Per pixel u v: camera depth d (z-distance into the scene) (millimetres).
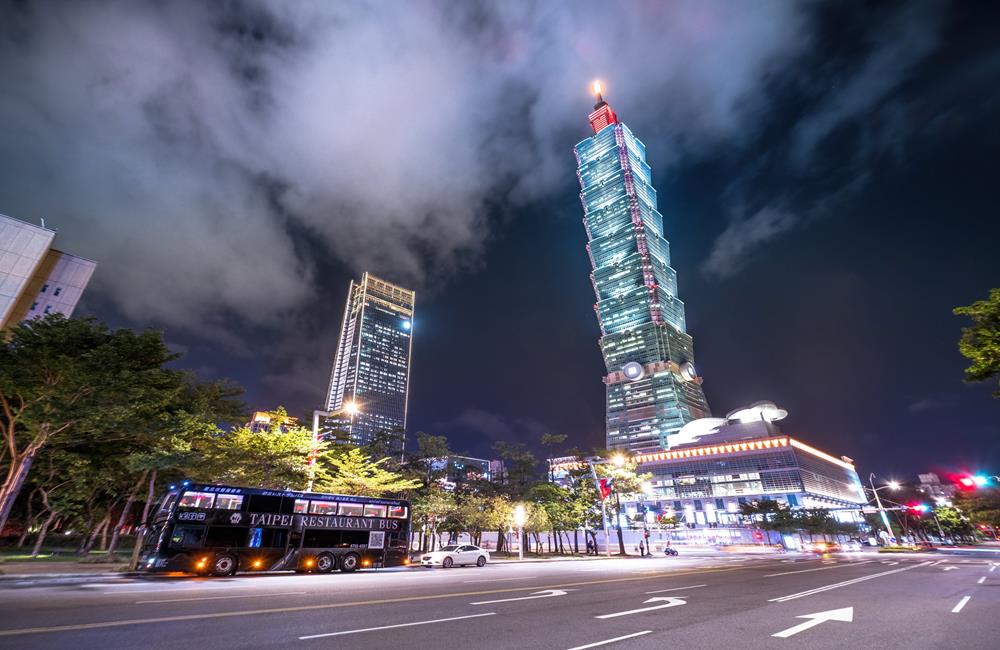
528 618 10656
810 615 11109
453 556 32406
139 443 29391
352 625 9727
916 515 109062
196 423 27984
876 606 12562
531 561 41844
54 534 46656
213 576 21859
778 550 91000
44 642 7930
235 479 30078
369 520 27594
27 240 66625
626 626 9758
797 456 133250
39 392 22281
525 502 53125
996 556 48031
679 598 14188
